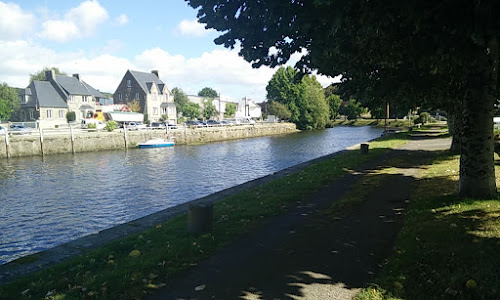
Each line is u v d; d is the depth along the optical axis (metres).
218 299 4.55
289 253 5.95
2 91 65.06
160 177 26.70
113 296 4.72
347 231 6.93
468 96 8.03
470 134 8.05
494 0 4.74
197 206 7.05
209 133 61.81
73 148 43.44
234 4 7.22
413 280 4.61
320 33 6.67
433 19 5.41
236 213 8.59
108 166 33.00
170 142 51.94
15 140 38.91
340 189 11.03
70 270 5.71
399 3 5.21
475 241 5.56
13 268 6.09
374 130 75.50
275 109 90.12
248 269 5.41
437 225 6.52
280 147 48.25
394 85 10.56
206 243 6.51
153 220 8.84
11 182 25.53
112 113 70.88
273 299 4.48
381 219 7.62
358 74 9.78
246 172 28.33
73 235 14.27
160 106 82.44
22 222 16.09
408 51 6.72
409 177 12.39
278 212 8.55
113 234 7.85
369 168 15.05
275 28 7.21
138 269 5.48
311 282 4.89
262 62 8.29
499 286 4.23
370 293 4.41
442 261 5.03
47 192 22.20
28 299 4.75
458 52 5.57
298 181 12.60
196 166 32.12
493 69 7.77
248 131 72.00
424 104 14.03
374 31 5.96
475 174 8.05
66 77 72.94
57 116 66.81
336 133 72.44
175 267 5.55
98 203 19.25
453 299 4.09
